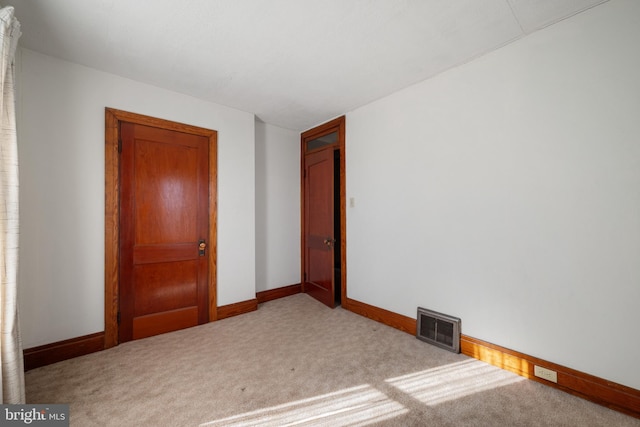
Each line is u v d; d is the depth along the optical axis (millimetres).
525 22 1700
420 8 1570
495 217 1993
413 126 2521
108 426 1403
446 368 1943
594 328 1581
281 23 1692
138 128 2451
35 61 1980
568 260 1674
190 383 1771
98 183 2232
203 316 2787
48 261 2018
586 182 1611
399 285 2641
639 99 1451
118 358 2086
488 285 2029
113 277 2279
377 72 2291
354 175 3107
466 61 2139
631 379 1465
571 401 1577
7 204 1313
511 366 1895
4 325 1283
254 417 1470
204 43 1896
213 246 2852
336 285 4145
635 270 1462
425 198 2430
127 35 1806
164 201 2586
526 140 1843
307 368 1949
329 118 3400
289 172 3850
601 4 1552
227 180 2982
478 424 1408
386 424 1414
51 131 2037
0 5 1488
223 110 2969
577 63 1639
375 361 2045
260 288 3518
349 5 1541
